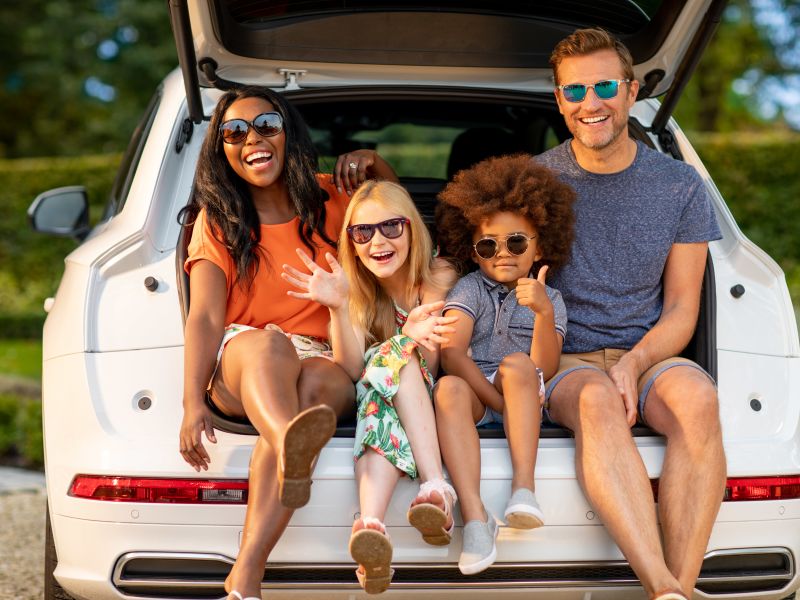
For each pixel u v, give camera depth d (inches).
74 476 100.1
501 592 100.7
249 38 128.0
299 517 97.4
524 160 116.9
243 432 100.0
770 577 103.7
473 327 113.6
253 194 118.0
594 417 101.7
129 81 642.2
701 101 694.5
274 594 99.1
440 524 94.4
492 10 132.1
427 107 167.0
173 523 97.3
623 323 118.4
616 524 98.0
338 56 131.6
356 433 100.2
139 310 108.0
